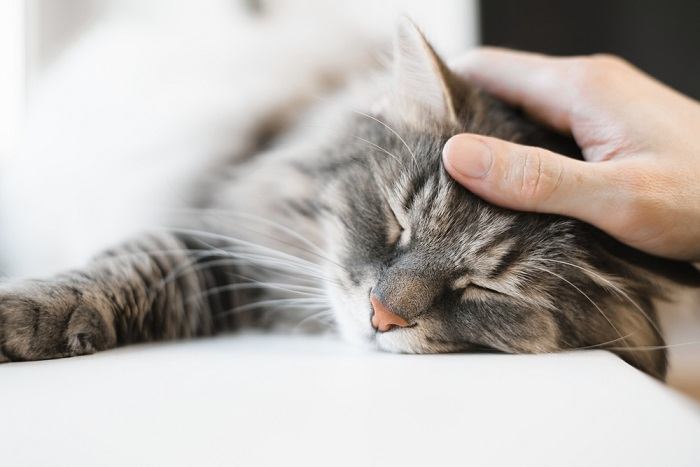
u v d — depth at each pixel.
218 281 0.35
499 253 0.31
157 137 0.43
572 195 0.29
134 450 0.19
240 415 0.20
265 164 0.39
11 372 0.24
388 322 0.30
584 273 0.31
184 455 0.18
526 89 0.36
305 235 0.36
